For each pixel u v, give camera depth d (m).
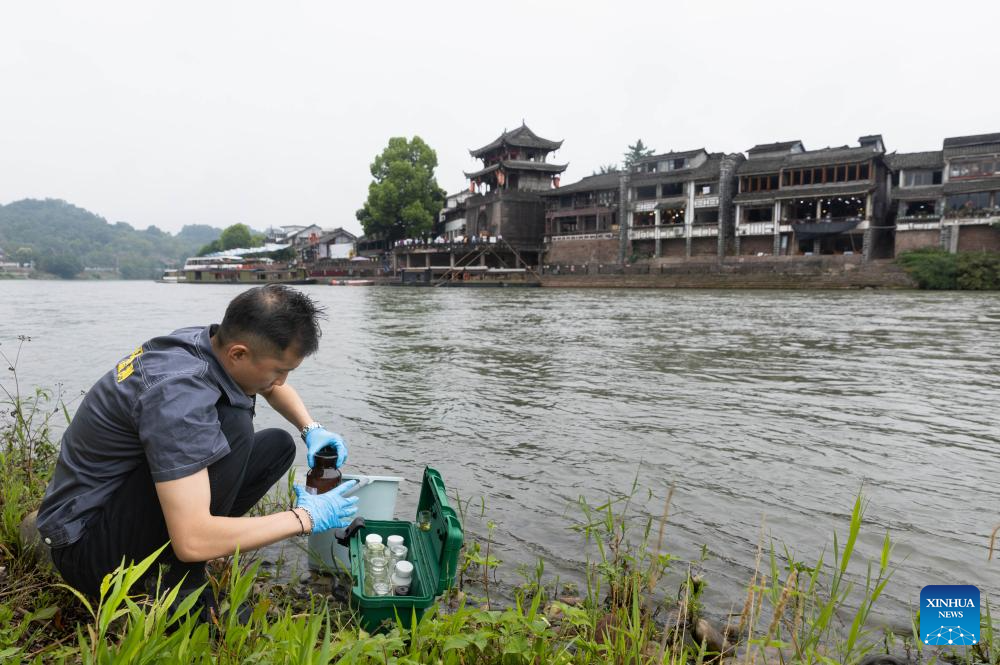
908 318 16.92
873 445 4.90
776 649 2.20
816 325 15.01
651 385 7.32
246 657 1.55
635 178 50.50
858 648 2.23
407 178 61.91
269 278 77.00
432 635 1.75
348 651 1.56
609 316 18.30
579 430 5.28
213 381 1.89
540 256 55.19
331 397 6.55
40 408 5.89
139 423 1.76
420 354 9.94
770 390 7.03
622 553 2.93
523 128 57.44
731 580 2.77
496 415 5.80
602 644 1.94
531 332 13.44
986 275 34.88
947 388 7.18
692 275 43.19
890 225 43.41
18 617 2.02
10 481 3.06
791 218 45.06
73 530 1.85
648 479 4.08
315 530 2.06
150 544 1.91
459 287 51.22
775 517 3.48
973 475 4.21
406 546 2.49
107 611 1.38
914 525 3.39
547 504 3.63
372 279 61.84
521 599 2.44
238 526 1.83
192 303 28.89
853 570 2.88
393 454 4.57
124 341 11.93
